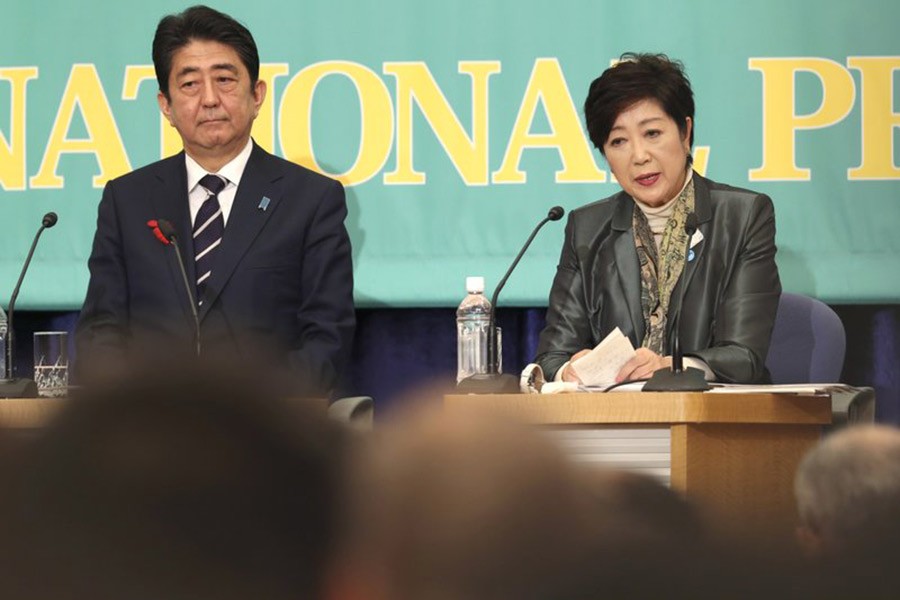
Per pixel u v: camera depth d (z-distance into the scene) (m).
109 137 12.73
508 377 8.31
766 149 12.48
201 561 1.64
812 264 12.45
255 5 12.69
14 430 1.74
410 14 12.64
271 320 11.48
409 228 12.67
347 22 12.65
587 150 12.58
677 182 10.60
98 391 1.67
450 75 12.64
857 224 12.45
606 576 1.64
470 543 1.67
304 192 11.78
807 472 3.60
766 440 7.54
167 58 11.72
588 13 12.56
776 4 12.43
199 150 11.70
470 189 12.64
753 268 10.27
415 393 2.01
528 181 12.61
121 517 1.63
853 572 1.64
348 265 11.73
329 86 12.67
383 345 13.05
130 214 11.59
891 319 12.97
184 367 1.69
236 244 11.53
